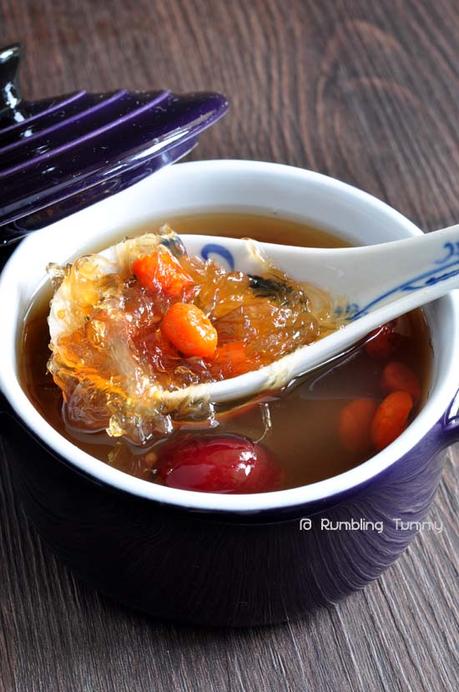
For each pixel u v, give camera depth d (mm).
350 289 381
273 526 322
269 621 360
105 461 351
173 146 366
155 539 329
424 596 376
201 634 368
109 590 356
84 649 366
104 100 372
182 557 332
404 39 529
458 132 495
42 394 366
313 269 385
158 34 525
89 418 355
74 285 367
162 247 376
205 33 527
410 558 384
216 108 370
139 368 354
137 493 322
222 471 341
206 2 540
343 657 365
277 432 363
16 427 337
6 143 363
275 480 347
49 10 534
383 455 330
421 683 361
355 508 329
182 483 341
